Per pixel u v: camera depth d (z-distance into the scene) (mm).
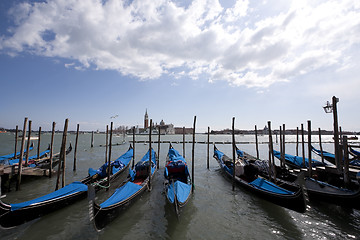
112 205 6840
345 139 8875
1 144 40469
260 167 12102
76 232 6484
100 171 11227
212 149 40625
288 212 8031
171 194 7871
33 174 11695
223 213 7945
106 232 6473
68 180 12586
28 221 6723
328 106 11102
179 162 12680
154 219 7414
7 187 10188
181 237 6238
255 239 6164
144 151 32375
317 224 7059
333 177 9875
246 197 9688
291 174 10906
